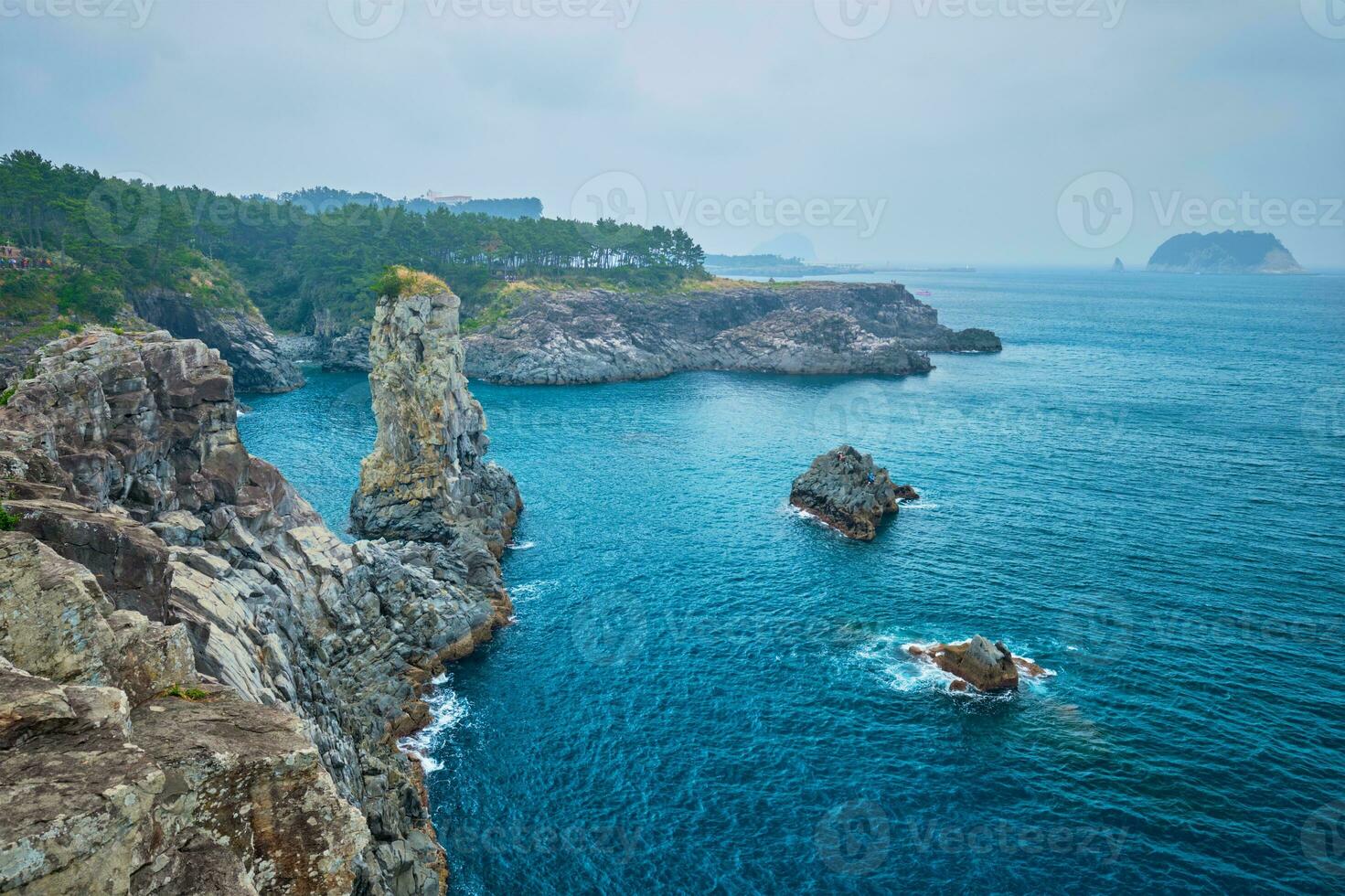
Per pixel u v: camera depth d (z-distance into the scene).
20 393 41.16
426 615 60.53
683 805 45.44
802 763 48.81
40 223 164.12
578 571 77.75
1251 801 45.44
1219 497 96.88
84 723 16.22
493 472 93.12
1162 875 40.19
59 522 29.42
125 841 14.23
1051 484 103.38
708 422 144.25
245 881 16.94
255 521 53.53
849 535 85.69
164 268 171.38
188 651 23.11
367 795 40.12
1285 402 156.88
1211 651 60.94
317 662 50.53
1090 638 63.19
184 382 51.06
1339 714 53.22
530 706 55.16
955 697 55.56
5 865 12.66
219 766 18.23
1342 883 39.47
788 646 62.59
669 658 61.09
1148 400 161.38
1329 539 82.81
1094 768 48.19
